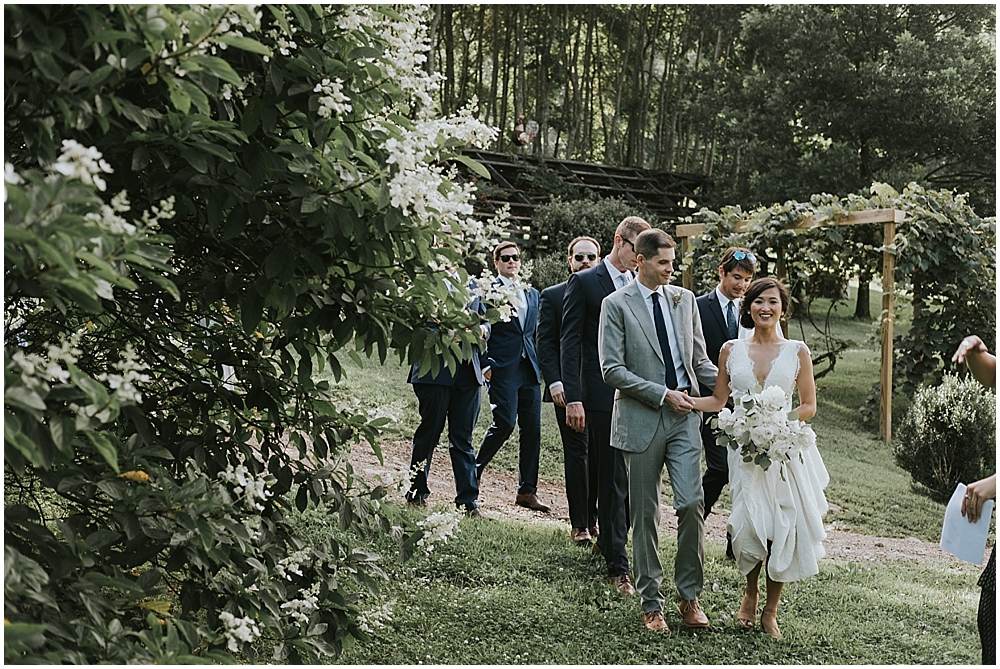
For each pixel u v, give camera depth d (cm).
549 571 495
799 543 421
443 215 288
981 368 330
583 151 2186
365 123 291
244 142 273
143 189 280
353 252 291
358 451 719
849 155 1616
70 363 211
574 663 382
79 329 308
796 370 437
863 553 625
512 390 639
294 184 268
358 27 290
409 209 278
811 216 1071
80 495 268
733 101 1795
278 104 280
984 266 1008
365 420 353
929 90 1555
